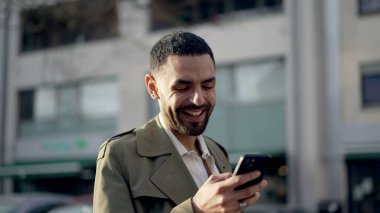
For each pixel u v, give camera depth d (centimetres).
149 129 223
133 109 1952
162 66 214
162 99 218
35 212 621
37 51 2191
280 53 1719
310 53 1677
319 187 1655
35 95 2197
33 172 2105
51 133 2147
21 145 2209
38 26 1276
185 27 1305
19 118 2230
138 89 1947
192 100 211
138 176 211
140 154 215
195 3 1727
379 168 1608
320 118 1683
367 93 1639
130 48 1883
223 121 1794
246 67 1777
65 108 2119
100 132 2030
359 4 1662
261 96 1747
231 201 183
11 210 610
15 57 2239
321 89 1691
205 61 212
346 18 1672
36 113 2191
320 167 1664
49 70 2053
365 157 1608
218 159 256
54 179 2159
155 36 1852
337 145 1656
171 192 210
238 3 1817
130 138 222
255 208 1738
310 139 1655
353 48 1659
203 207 184
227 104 1794
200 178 225
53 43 1628
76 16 1265
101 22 1401
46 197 652
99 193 207
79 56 2047
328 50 1692
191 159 226
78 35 2058
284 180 1705
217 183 184
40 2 1243
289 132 1683
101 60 2011
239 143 1762
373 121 1617
